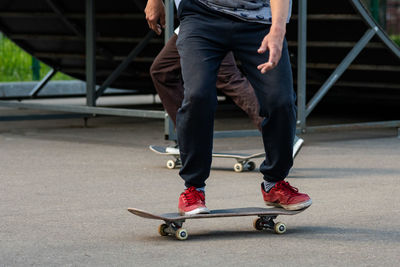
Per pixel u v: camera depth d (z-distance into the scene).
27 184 8.49
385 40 13.63
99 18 15.96
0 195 7.81
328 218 6.71
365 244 5.73
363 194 7.95
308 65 15.60
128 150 11.62
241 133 11.54
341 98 18.20
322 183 8.66
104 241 5.81
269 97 5.79
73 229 6.23
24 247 5.61
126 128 15.34
